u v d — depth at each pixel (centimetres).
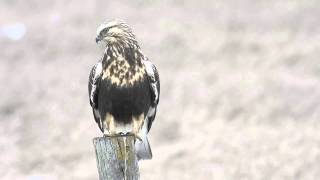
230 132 1917
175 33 2666
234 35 2592
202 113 2052
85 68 2486
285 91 2112
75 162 1884
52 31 2825
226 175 1678
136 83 980
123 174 787
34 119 2158
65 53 2633
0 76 2480
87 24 2861
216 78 2266
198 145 1858
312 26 2614
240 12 2834
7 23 2945
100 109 1002
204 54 2473
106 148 786
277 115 1984
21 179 1820
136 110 991
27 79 2438
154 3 3019
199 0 3016
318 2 2836
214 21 2756
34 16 3012
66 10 3034
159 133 1969
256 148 1795
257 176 1659
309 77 2205
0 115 2206
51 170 1855
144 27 2762
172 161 1781
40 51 2672
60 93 2311
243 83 2202
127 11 2953
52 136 2044
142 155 1014
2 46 2741
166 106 2116
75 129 2070
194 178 1677
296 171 1661
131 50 979
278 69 2284
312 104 2017
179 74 2333
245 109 2038
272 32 2591
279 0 2919
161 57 2491
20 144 2019
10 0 3222
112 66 978
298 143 1797
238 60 2395
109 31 977
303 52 2380
